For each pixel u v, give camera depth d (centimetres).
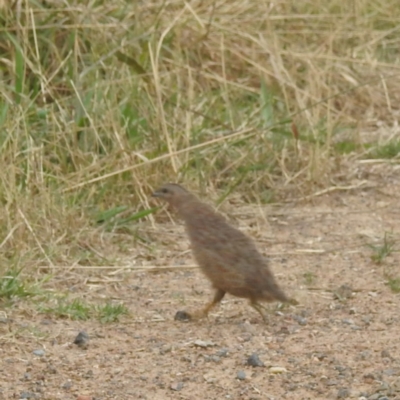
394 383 1434
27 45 2405
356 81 3047
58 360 1519
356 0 3341
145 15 2712
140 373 1474
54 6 2595
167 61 2658
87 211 2172
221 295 1712
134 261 2038
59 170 2245
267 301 1670
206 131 2486
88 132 2350
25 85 2436
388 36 3444
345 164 2641
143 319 1714
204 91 2728
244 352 1557
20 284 1809
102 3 2700
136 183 2252
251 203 2391
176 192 1734
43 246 2008
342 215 2356
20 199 2030
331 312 1764
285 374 1474
